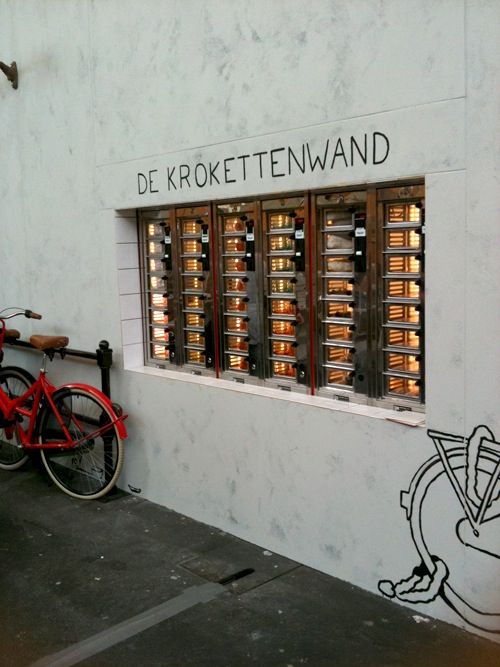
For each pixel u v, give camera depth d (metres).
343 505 3.62
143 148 4.50
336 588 3.61
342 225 3.62
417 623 3.27
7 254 5.95
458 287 3.03
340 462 3.59
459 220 2.99
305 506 3.81
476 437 3.04
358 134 3.30
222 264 4.30
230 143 3.92
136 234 4.94
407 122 3.11
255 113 3.76
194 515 4.55
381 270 3.47
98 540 4.29
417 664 2.97
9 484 5.34
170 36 4.18
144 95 4.42
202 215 4.35
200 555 4.04
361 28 3.22
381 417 3.39
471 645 3.08
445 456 3.16
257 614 3.39
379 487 3.44
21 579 3.83
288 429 3.84
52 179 5.31
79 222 5.12
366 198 3.45
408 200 3.29
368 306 3.54
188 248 4.59
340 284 3.69
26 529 4.49
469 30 2.86
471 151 2.91
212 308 4.41
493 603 3.07
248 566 3.88
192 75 4.08
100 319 5.08
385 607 3.42
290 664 3.01
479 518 3.07
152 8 4.27
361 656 3.04
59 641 3.23
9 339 5.59
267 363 4.14
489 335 2.95
